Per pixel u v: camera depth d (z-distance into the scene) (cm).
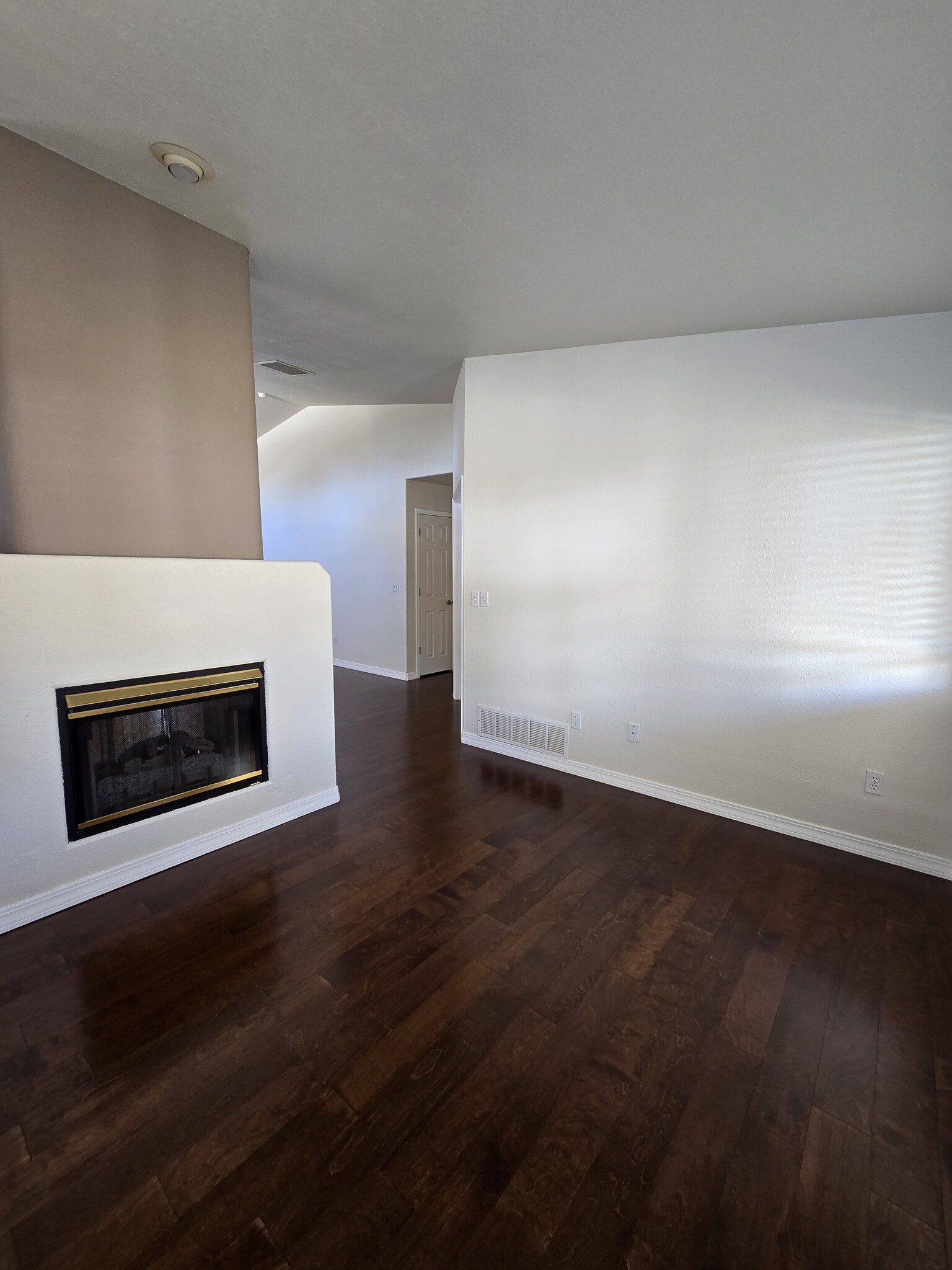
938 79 131
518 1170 126
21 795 204
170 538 243
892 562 255
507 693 390
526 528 367
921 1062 157
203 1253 109
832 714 274
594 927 212
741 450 287
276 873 245
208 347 246
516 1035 163
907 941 208
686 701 315
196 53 144
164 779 247
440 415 558
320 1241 112
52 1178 122
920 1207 121
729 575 296
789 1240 114
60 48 144
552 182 186
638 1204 120
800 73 134
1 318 194
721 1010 174
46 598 204
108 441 222
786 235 202
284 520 731
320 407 659
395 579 626
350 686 598
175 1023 164
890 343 249
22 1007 169
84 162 200
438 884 238
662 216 198
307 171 191
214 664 255
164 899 224
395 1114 138
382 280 264
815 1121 139
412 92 152
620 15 124
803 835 285
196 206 220
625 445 324
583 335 315
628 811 312
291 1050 156
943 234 192
